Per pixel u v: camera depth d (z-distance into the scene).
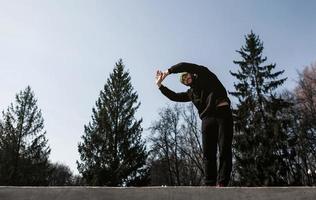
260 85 32.50
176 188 3.54
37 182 35.72
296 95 33.06
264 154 28.80
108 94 34.88
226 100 5.05
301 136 32.34
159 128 42.78
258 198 3.36
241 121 31.34
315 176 31.47
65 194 3.73
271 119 30.42
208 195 3.46
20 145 36.09
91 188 3.70
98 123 33.47
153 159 43.66
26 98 37.53
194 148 41.75
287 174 29.81
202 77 5.18
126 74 35.69
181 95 5.68
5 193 3.81
